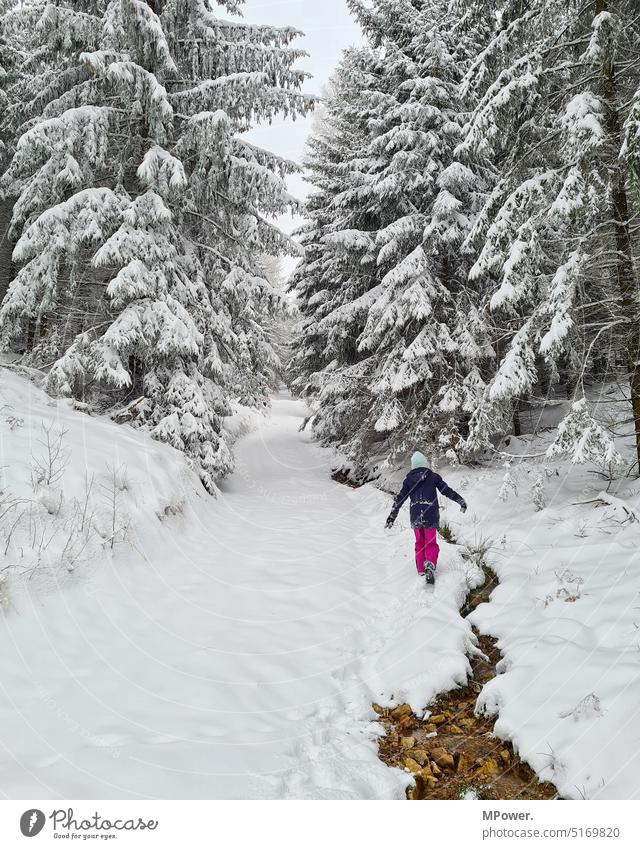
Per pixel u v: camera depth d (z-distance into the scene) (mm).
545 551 5582
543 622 4203
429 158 9570
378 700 3713
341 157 17328
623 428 8422
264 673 3863
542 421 11734
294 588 5496
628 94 6055
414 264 9422
